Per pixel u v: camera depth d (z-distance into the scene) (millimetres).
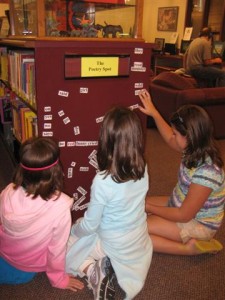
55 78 1555
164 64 7617
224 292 1560
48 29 1546
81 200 1905
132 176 1277
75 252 1544
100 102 1710
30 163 1324
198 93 3516
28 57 1978
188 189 1642
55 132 1663
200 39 5578
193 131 1518
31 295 1503
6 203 1396
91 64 1600
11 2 2209
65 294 1517
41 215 1371
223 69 5984
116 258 1425
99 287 1416
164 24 7895
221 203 1676
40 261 1492
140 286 1430
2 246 1487
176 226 1736
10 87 2523
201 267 1722
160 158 3254
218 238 1989
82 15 1622
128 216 1355
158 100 3891
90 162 1823
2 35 2842
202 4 6926
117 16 1705
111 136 1247
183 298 1515
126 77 1727
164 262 1747
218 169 1564
